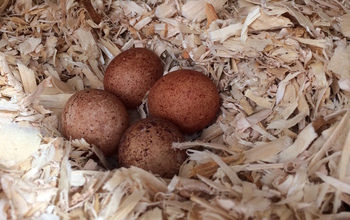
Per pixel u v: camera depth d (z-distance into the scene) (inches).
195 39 8.0
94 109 6.7
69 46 8.5
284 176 5.8
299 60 7.1
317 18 7.5
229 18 8.1
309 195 5.4
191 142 6.5
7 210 5.2
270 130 6.9
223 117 7.4
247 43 7.3
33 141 6.3
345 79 6.6
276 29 7.4
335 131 5.9
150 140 6.3
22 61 8.0
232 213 5.2
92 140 6.7
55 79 8.0
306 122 6.8
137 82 7.4
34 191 5.6
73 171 6.0
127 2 8.8
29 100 7.2
